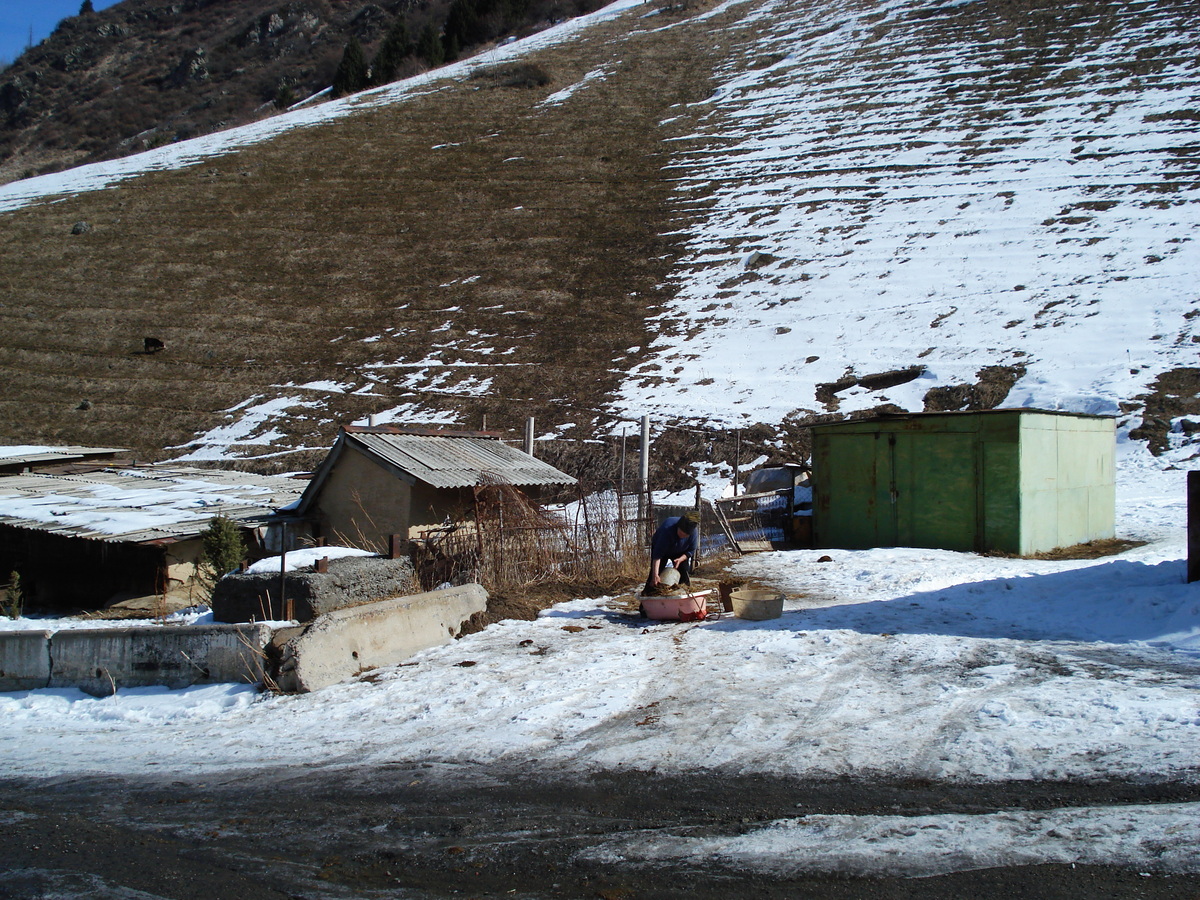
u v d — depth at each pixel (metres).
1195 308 30.52
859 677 6.70
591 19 86.81
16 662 8.05
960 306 34.22
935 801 4.46
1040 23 61.62
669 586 9.38
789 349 33.34
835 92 59.25
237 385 35.41
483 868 4.00
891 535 15.50
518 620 9.37
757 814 4.43
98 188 58.22
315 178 57.06
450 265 44.69
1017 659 6.95
